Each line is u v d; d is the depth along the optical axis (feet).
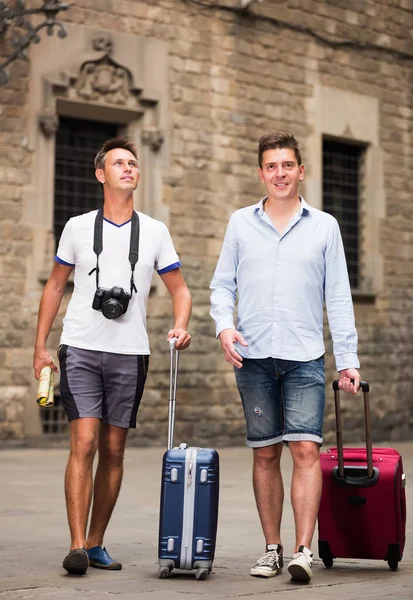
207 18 53.78
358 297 60.70
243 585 18.63
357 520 20.49
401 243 63.62
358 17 61.00
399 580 19.52
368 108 61.62
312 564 21.56
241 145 55.06
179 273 21.15
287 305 20.26
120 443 20.59
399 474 20.74
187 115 52.90
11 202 47.16
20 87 47.42
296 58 57.72
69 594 17.35
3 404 46.57
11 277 47.06
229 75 54.60
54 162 48.78
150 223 20.84
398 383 62.69
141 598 17.08
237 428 54.24
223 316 20.66
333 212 61.00
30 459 42.70
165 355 51.49
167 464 19.45
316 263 20.40
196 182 53.16
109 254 20.40
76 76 48.91
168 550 19.26
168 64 52.16
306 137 58.13
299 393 20.03
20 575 19.20
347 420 59.41
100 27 49.78
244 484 36.06
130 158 20.57
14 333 46.98
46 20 44.42
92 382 20.18
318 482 19.80
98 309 20.20
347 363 20.27
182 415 52.13
